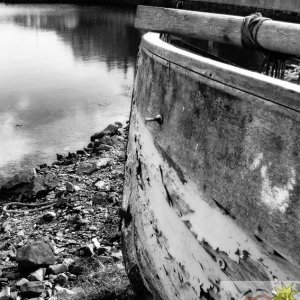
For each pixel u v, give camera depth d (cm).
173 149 238
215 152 198
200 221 212
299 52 223
